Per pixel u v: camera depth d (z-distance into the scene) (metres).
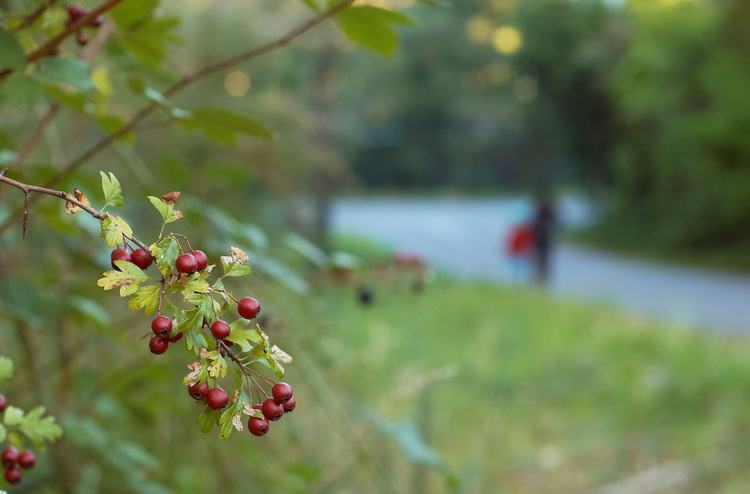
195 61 4.91
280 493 2.00
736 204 16.39
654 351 6.46
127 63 1.36
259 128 1.14
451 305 8.52
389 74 34.88
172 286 0.59
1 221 1.21
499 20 33.97
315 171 7.14
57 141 1.66
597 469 4.18
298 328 2.32
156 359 1.67
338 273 1.86
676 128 17.47
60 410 1.56
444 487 3.05
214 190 2.50
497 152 40.53
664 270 15.66
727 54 16.14
